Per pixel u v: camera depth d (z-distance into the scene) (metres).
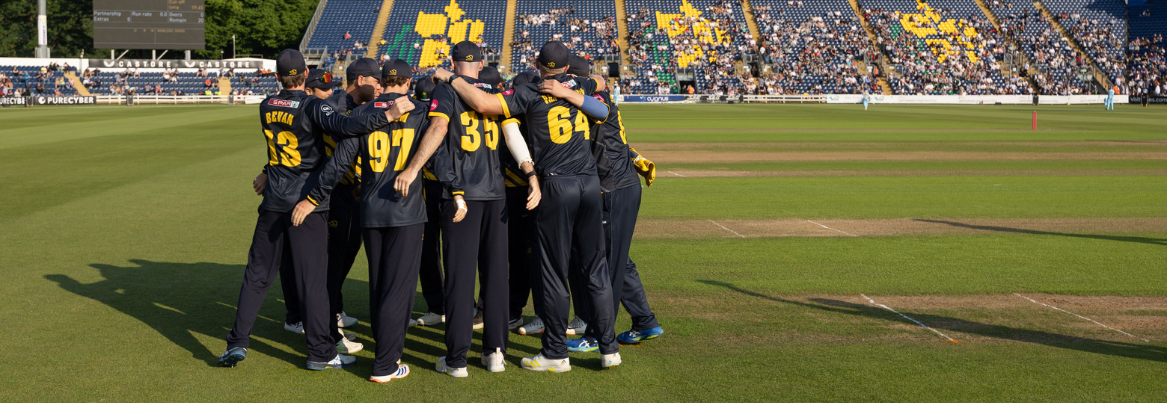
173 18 50.69
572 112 4.52
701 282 6.75
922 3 67.44
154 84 56.06
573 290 5.09
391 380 4.43
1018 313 5.83
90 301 5.97
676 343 5.11
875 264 7.44
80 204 10.77
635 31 63.75
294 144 4.57
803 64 61.69
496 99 4.38
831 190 12.66
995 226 9.51
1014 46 63.19
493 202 4.48
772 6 66.81
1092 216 10.30
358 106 4.53
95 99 53.34
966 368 4.64
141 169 14.85
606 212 4.77
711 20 65.38
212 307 5.87
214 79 57.34
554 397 4.19
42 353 4.79
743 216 10.16
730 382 4.41
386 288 4.36
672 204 11.14
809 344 5.09
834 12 66.31
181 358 4.75
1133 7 66.44
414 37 62.94
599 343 4.64
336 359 4.63
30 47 68.62
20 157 17.00
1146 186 13.34
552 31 63.66
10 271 6.91
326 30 63.59
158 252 7.77
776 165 16.31
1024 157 18.30
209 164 15.77
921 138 24.06
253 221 9.54
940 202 11.46
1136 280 6.86
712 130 27.33
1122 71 61.72
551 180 4.47
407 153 4.40
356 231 5.31
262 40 71.62
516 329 5.57
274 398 4.14
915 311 5.88
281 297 6.29
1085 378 4.49
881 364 4.71
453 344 4.44
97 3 49.72
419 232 4.43
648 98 58.34
